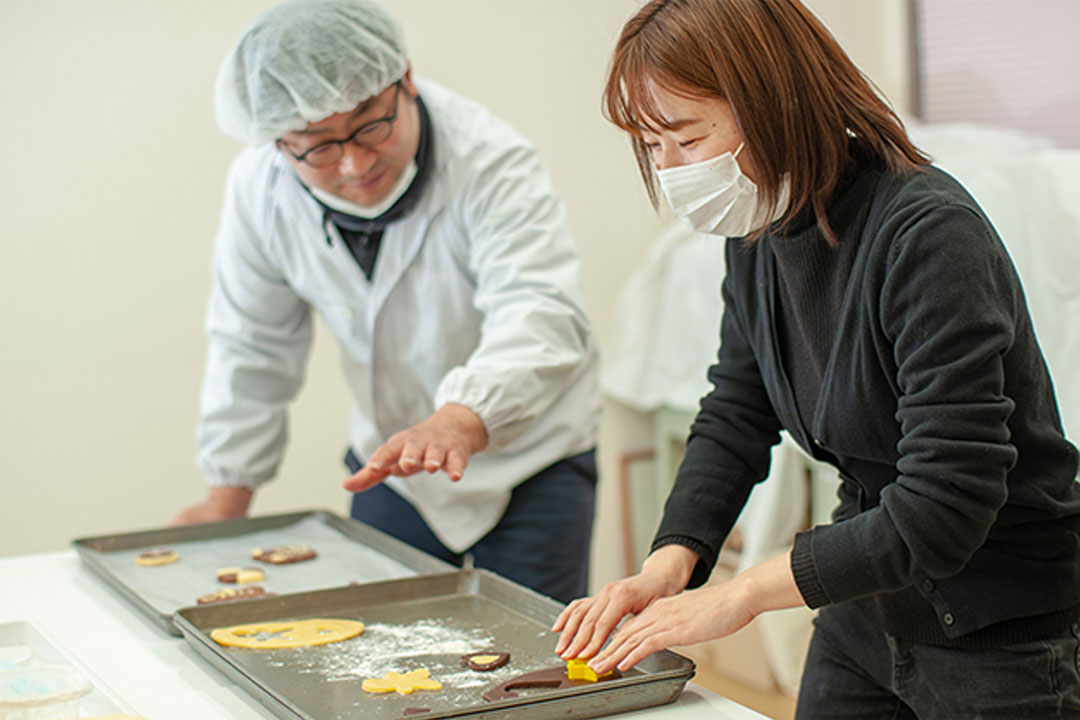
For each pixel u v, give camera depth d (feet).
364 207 5.55
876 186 3.47
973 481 3.13
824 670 4.43
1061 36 10.72
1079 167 6.89
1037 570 3.62
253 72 4.97
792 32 3.32
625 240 10.39
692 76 3.26
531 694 3.45
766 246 3.88
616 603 3.69
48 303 8.18
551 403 5.55
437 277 5.80
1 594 4.74
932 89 11.66
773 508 8.30
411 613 4.31
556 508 6.01
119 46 8.15
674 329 10.02
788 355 3.95
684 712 3.40
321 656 3.84
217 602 4.20
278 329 6.34
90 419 8.41
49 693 3.27
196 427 8.77
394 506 6.30
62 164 8.09
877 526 3.26
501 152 5.67
